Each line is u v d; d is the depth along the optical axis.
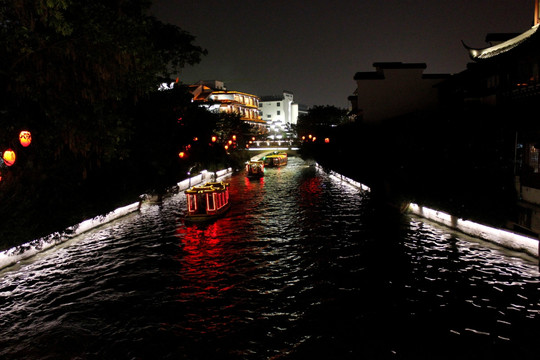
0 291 11.04
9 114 11.80
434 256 12.73
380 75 40.28
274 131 114.75
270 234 16.47
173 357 7.64
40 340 8.41
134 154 21.45
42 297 10.59
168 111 23.39
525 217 14.23
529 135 15.93
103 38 11.25
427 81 40.03
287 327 8.61
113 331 8.71
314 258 13.07
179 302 10.07
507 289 10.03
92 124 13.17
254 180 40.19
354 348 7.71
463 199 15.54
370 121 40.28
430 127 20.11
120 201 21.33
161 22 19.12
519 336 7.94
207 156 39.28
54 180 15.33
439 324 8.50
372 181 26.45
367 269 11.84
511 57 18.11
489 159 16.89
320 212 20.84
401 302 9.58
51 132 12.79
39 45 10.90
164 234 17.22
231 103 82.50
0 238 13.02
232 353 7.70
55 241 15.52
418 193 19.19
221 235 16.64
